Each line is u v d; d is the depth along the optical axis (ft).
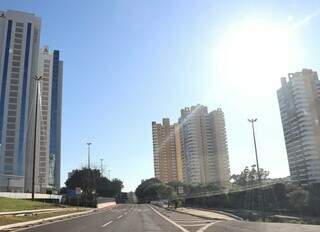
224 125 428.97
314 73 298.97
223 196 270.46
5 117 401.29
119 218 135.74
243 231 73.77
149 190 525.75
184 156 459.73
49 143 480.23
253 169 321.73
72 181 423.23
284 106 314.35
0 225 91.97
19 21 423.64
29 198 263.29
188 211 202.18
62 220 122.62
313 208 175.73
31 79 420.36
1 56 409.69
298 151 297.33
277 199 210.79
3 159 395.34
